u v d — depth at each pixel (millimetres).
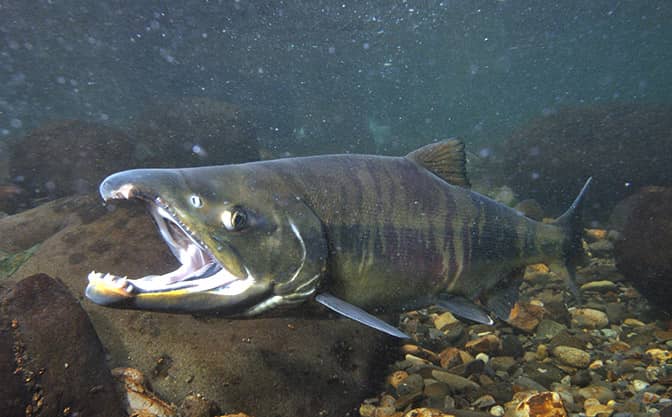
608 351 703
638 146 1777
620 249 911
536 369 635
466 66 10742
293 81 5215
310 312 451
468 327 761
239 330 525
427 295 519
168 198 375
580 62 12883
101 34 4629
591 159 1796
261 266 403
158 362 486
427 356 656
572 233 664
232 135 1951
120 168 1419
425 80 11180
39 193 1369
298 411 497
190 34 4660
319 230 434
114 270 571
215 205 392
